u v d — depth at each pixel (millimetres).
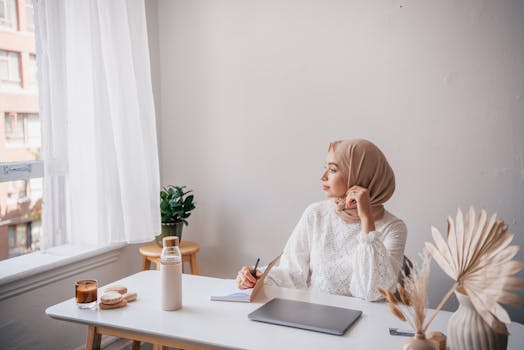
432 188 2594
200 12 2996
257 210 2975
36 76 2316
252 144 2947
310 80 2779
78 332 2561
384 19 2604
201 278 1920
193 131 3094
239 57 2926
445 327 1454
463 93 2500
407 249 2658
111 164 2463
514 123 2430
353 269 1797
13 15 2330
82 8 2340
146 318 1520
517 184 2447
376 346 1317
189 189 3139
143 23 2600
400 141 2631
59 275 2414
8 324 2184
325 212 2113
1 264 2271
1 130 2289
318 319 1476
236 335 1389
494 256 1113
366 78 2664
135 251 2975
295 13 2775
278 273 1991
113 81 2443
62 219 2346
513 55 2406
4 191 2330
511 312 2424
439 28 2516
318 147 2797
